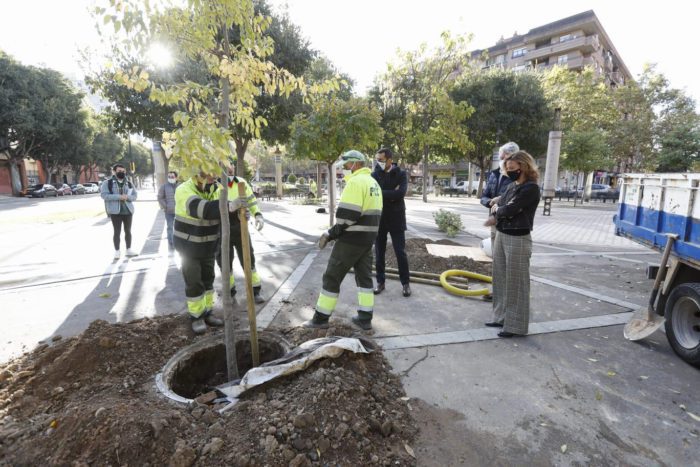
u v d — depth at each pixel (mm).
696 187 3211
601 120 31328
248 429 2049
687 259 3270
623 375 2982
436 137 20438
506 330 3615
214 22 2488
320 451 1950
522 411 2512
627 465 2053
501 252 3715
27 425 2115
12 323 3836
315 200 21906
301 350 2750
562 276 6059
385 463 1971
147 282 5320
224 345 3100
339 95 17016
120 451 1854
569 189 35219
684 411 2533
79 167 43844
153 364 2812
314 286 5168
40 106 27438
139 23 2238
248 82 2633
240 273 5824
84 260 6703
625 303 4676
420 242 7613
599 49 48625
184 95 2443
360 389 2406
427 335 3646
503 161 4133
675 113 31812
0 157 35250
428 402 2586
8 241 8695
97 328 3062
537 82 25125
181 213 3365
